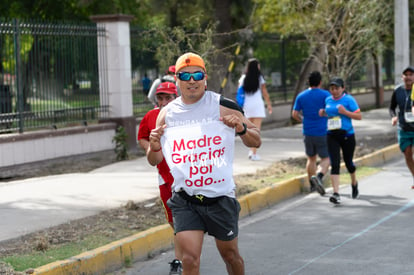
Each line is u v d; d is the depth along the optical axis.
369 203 10.75
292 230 9.12
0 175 14.24
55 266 6.73
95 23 17.53
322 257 7.68
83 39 17.03
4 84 15.09
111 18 17.48
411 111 11.32
